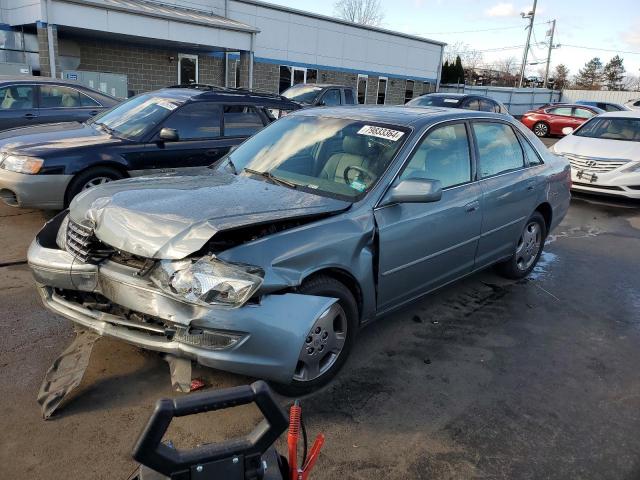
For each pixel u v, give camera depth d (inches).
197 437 108.9
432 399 126.8
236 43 687.7
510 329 167.9
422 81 1172.5
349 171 143.7
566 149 371.6
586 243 273.3
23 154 223.1
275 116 287.0
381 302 141.3
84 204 127.6
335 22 929.5
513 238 194.1
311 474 100.4
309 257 116.3
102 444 105.0
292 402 121.6
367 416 118.5
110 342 141.2
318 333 121.4
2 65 540.1
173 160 252.1
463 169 166.2
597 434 117.3
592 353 155.7
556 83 3085.6
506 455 108.9
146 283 108.6
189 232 107.5
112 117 270.4
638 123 385.7
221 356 104.7
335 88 520.1
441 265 158.9
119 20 571.2
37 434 106.4
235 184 139.6
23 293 169.3
